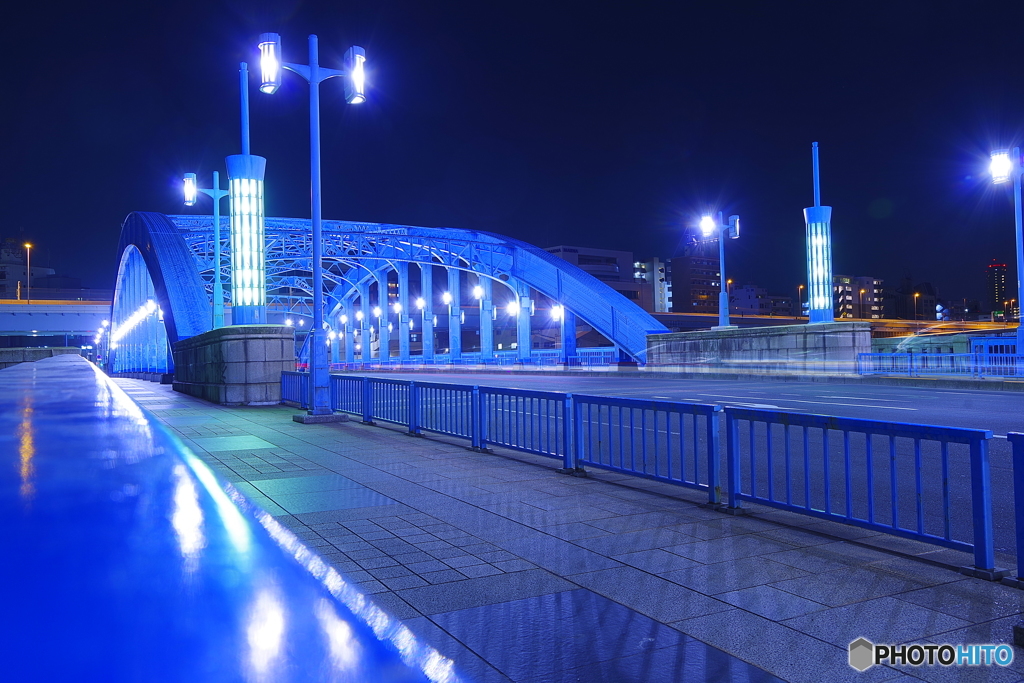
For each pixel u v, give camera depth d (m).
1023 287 26.14
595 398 9.28
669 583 5.06
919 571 5.37
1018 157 26.14
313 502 7.83
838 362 31.42
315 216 17.20
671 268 179.00
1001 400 20.70
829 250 32.47
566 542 6.18
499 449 11.98
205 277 71.75
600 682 3.51
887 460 11.17
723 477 10.01
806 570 5.38
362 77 17.75
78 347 130.25
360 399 17.05
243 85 24.23
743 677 3.57
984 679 3.58
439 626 4.25
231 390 22.02
